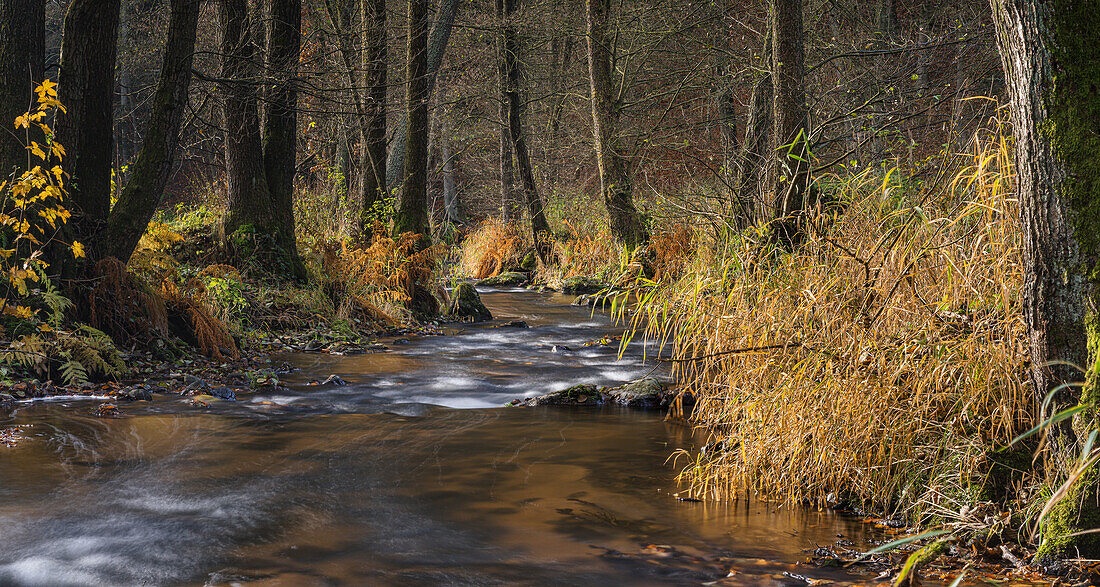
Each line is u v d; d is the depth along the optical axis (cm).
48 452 594
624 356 1131
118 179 1362
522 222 2600
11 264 846
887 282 552
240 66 1316
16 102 861
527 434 683
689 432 692
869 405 497
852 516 483
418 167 1650
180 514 474
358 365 1041
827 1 1627
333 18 1803
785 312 619
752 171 1018
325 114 1429
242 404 787
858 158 988
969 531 424
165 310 980
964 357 475
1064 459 391
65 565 400
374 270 1493
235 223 1386
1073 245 382
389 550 422
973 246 514
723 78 1766
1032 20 379
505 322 1548
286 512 480
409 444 646
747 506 500
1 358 780
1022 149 396
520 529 456
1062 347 390
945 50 1526
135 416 718
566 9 2358
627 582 382
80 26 910
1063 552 377
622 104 1989
